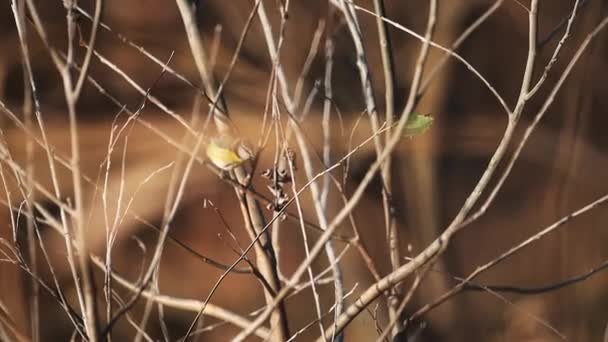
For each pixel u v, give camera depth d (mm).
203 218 8734
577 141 8820
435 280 8211
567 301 8445
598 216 8797
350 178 7266
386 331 4156
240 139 4195
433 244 3941
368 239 7543
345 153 5930
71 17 3713
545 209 9133
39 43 7719
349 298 6715
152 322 7863
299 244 8156
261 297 8812
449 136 9664
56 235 6742
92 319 3631
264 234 4488
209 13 8547
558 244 8781
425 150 9156
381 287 4113
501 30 10125
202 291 8742
